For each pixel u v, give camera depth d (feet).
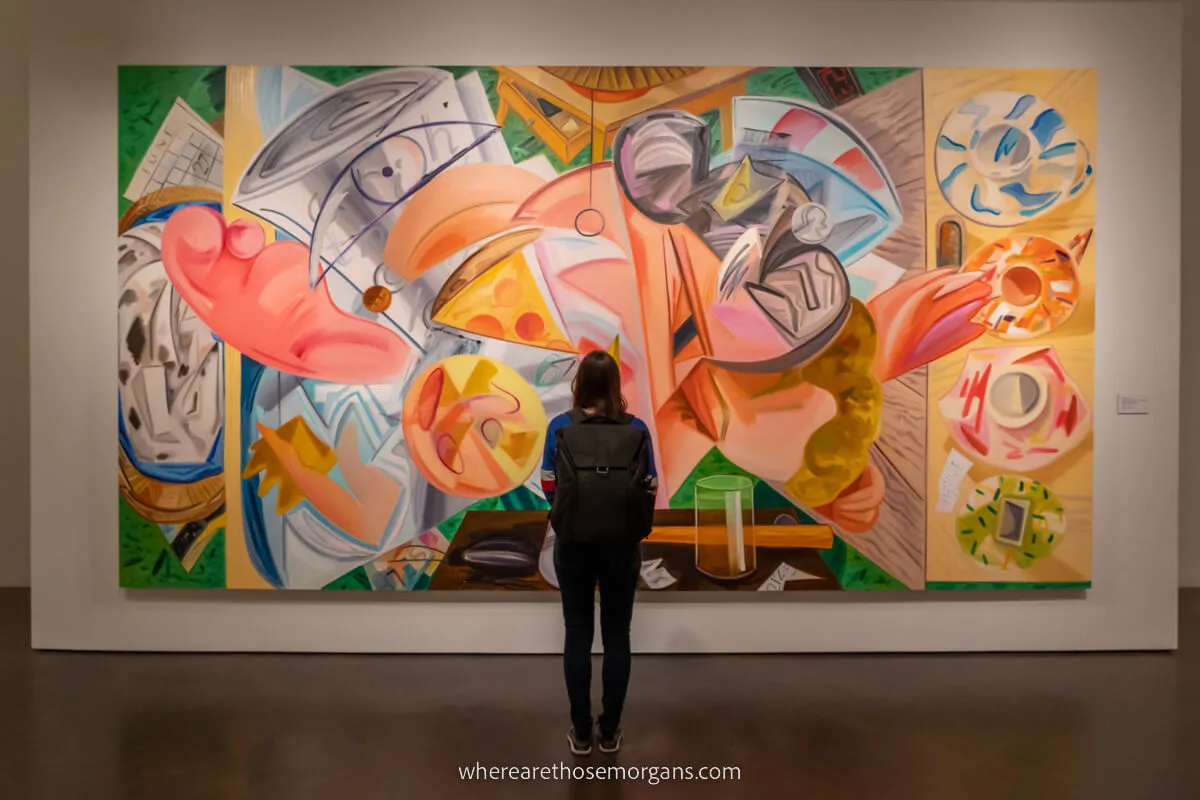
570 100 10.37
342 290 10.39
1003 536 10.55
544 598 10.68
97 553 10.71
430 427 10.42
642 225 10.37
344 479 10.47
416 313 10.38
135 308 10.42
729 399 10.43
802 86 10.41
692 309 10.37
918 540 10.53
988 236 10.46
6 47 13.33
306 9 10.41
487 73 10.37
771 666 10.34
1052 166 10.46
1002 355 10.48
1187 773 7.72
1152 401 10.67
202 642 10.75
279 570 10.53
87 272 10.59
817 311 10.40
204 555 10.53
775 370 10.41
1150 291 10.64
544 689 9.65
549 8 10.41
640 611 10.68
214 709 9.09
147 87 10.36
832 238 10.40
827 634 10.73
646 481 7.76
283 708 9.12
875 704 9.24
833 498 10.48
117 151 10.48
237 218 10.38
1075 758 8.02
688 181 10.37
